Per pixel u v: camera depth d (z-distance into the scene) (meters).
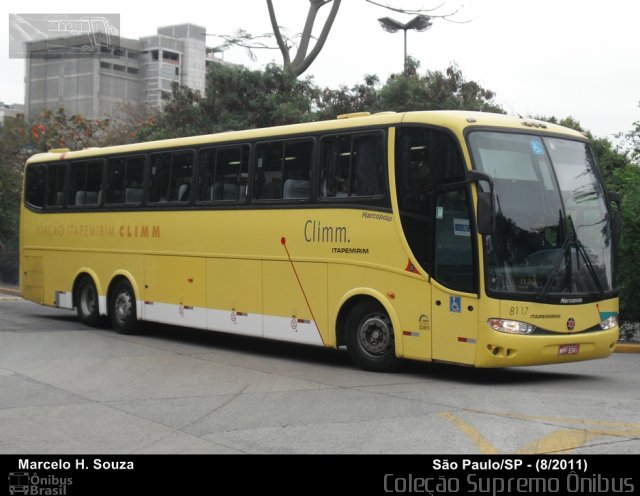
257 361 13.22
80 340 15.77
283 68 27.48
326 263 12.47
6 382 11.01
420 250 11.27
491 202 10.38
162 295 15.67
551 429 8.02
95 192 17.61
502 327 10.52
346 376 11.62
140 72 93.06
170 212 15.52
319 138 12.74
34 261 19.42
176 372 11.95
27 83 90.56
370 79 27.62
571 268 11.10
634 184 17.20
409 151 11.52
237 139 14.20
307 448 7.37
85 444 7.64
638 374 12.48
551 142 11.62
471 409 9.09
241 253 13.91
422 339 11.24
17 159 35.94
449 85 26.34
